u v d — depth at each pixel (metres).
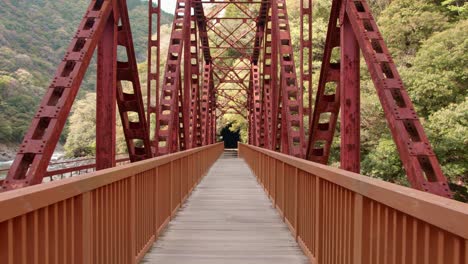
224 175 20.19
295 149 13.06
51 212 2.71
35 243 2.44
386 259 2.78
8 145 57.22
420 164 5.80
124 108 9.43
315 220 5.23
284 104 14.46
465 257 1.83
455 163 19.50
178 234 7.00
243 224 7.88
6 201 2.07
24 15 101.50
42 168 5.42
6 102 61.38
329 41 8.73
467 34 20.58
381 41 6.80
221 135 83.44
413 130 6.04
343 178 3.85
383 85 6.29
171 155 8.23
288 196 7.61
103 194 3.85
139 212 5.47
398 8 25.91
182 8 16.20
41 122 5.83
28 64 81.00
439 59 20.67
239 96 60.34
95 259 3.58
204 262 5.34
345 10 7.66
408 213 2.33
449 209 1.88
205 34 32.81
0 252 2.10
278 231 7.26
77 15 112.50
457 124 18.73
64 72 6.32
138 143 43.56
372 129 23.42
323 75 9.20
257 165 17.16
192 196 12.06
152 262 5.35
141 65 58.84
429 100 20.91
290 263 5.33
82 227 3.20
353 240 3.65
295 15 36.38
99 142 7.55
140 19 113.56
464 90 20.56
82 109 52.50
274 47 18.05
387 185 2.77
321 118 29.19
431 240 2.15
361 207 3.33
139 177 5.50
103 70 7.63
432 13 24.19
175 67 15.43
